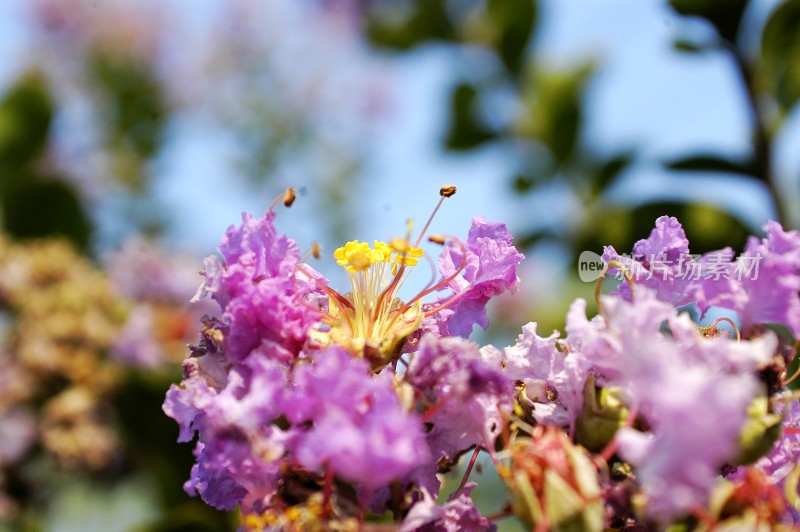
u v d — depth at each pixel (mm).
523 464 143
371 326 162
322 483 148
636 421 146
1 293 302
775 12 246
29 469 286
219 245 157
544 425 151
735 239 240
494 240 166
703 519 140
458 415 151
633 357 138
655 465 131
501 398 151
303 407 144
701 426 128
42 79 361
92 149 470
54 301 297
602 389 148
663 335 153
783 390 154
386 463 136
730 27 250
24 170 354
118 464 287
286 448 147
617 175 302
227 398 148
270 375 146
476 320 166
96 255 354
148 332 288
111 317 307
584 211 306
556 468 141
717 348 144
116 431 285
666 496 130
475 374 149
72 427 281
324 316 162
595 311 245
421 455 145
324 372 142
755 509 141
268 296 154
